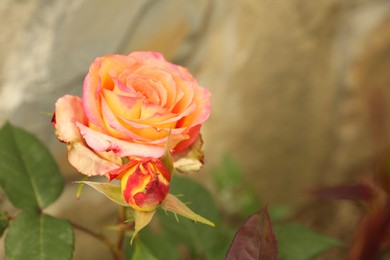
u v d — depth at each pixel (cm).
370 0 98
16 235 56
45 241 56
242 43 85
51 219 58
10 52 74
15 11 73
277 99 92
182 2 80
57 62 74
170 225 68
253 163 94
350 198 79
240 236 52
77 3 74
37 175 61
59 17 74
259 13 85
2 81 74
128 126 50
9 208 72
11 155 61
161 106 51
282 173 98
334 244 67
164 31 79
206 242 68
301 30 90
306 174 101
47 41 74
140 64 53
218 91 86
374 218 79
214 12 82
